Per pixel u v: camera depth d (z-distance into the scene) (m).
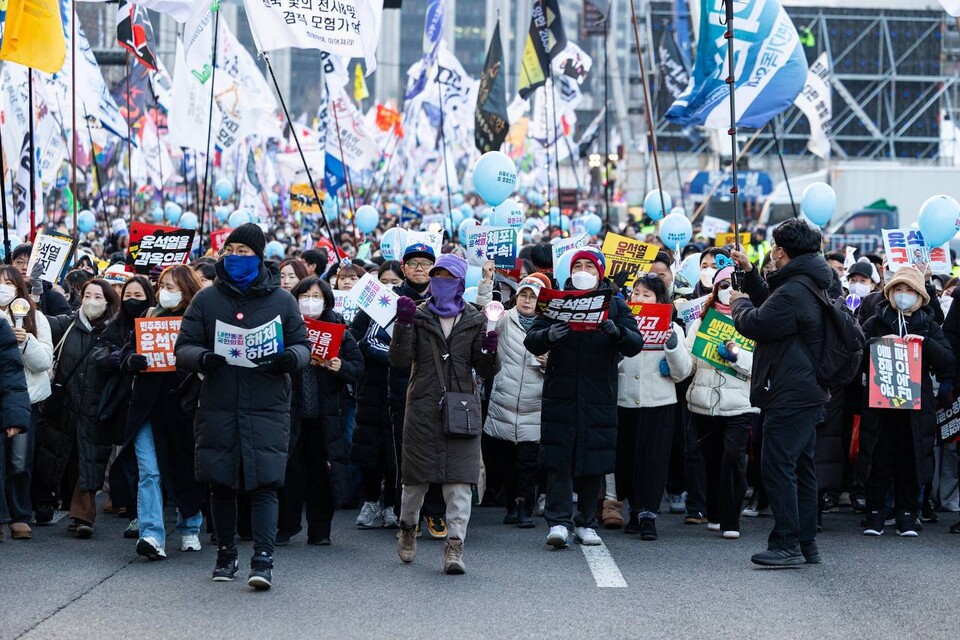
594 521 11.17
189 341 8.65
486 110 21.94
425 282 11.23
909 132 69.12
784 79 15.79
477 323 9.45
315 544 10.57
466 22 174.75
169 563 9.62
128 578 9.04
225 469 8.56
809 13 68.19
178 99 21.91
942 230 12.91
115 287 12.06
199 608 8.08
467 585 8.91
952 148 68.75
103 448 10.79
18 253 13.66
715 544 10.79
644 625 7.75
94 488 10.70
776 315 9.55
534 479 11.62
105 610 8.01
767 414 9.79
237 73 24.53
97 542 10.59
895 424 11.40
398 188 49.59
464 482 9.30
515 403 11.58
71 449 11.12
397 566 9.63
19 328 10.62
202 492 9.95
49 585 8.77
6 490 10.74
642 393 11.05
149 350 9.70
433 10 24.89
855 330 9.66
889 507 12.49
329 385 10.48
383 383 11.37
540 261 13.52
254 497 8.76
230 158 36.97
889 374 11.05
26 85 19.09
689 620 7.89
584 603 8.35
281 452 8.66
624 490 11.44
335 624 7.70
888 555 10.33
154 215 30.77
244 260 8.66
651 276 11.32
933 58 68.75
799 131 69.81
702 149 65.88
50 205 33.50
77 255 15.95
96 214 33.84
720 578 9.25
